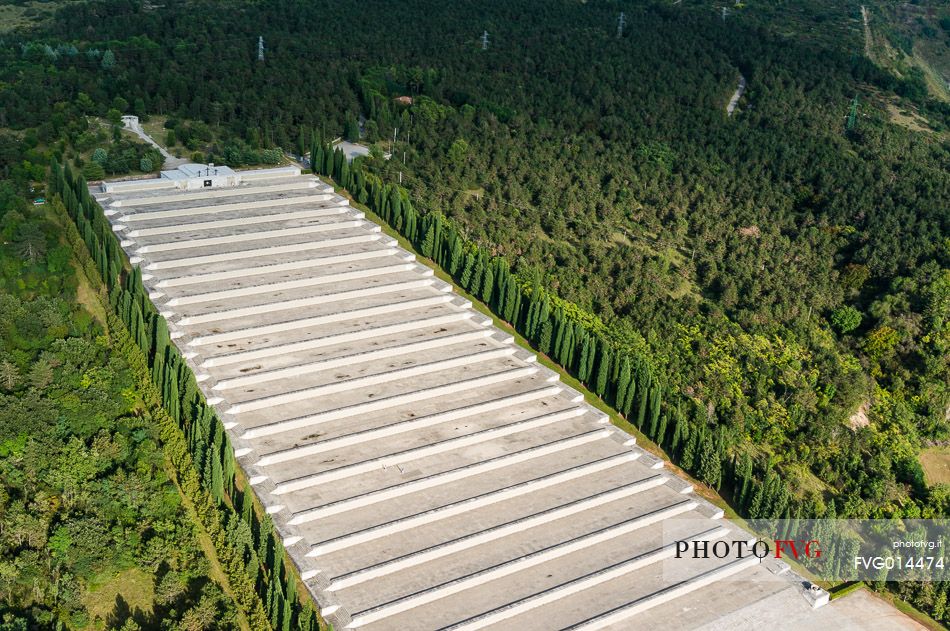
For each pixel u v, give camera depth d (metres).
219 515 68.06
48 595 62.19
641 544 74.88
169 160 121.44
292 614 62.03
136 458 71.62
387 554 68.38
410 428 80.94
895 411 99.31
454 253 105.38
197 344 85.56
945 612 74.31
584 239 114.50
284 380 83.88
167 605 63.81
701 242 117.06
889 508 84.56
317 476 73.19
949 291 109.94
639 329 101.62
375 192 116.44
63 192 100.56
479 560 69.81
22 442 69.00
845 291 115.06
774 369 98.44
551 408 87.31
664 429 86.50
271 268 99.69
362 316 95.31
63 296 86.19
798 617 71.50
